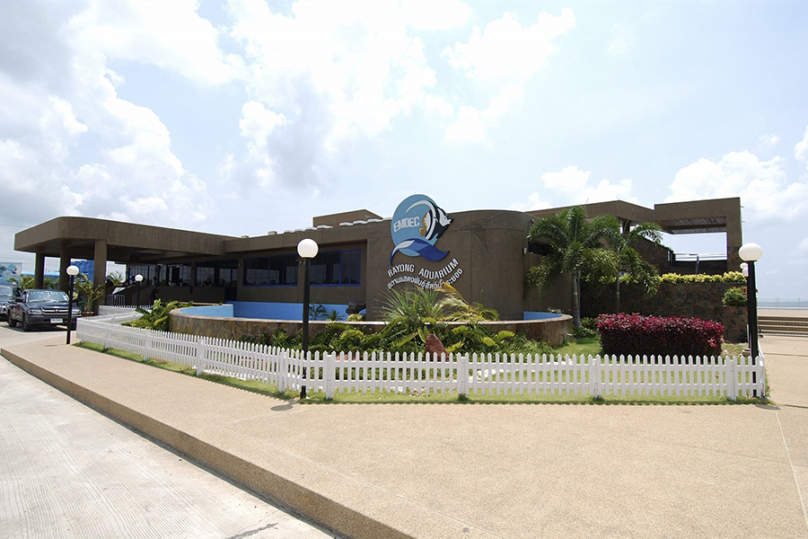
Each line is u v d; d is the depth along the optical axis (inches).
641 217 993.5
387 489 143.8
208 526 137.4
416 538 116.6
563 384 272.2
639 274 644.7
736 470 160.4
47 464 187.6
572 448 183.2
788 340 585.3
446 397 270.4
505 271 626.2
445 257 654.5
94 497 157.1
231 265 1186.6
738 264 925.2
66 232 908.0
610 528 120.4
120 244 962.7
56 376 342.6
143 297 1178.6
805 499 137.7
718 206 955.3
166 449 206.2
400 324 389.4
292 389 291.1
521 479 152.1
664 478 153.3
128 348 449.7
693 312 685.3
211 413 235.1
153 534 132.6
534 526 121.3
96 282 933.8
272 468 159.9
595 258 597.6
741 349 484.7
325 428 209.3
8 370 412.8
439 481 150.3
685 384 270.8
